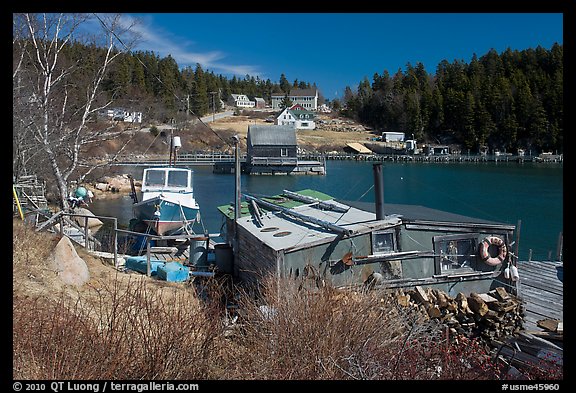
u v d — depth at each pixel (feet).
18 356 16.38
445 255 37.06
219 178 207.72
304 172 232.12
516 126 312.71
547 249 82.94
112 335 17.97
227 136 303.89
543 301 43.16
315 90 499.51
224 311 25.26
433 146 329.72
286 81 602.85
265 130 242.78
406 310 30.22
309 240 35.06
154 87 247.70
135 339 18.61
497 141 323.37
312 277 31.27
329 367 19.04
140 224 66.44
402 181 193.06
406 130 369.09
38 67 76.33
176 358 18.20
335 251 35.14
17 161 63.67
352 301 22.09
